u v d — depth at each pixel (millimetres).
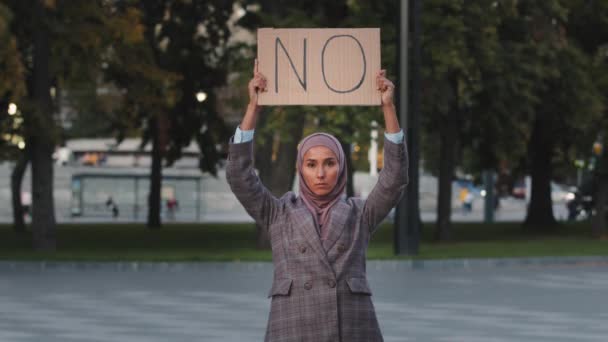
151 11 48000
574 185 110625
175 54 48938
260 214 6867
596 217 52094
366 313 6777
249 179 6836
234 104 49625
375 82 6727
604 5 51031
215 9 47844
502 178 93250
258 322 19266
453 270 32500
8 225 68562
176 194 92500
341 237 6777
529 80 45062
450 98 41781
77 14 37969
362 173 113938
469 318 19922
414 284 27156
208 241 47438
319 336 6680
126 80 41156
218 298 23438
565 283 27672
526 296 24125
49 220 39031
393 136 6797
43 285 26656
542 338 17281
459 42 39500
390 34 38500
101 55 39406
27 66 41188
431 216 88625
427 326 18750
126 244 44562
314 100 6750
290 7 40469
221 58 49375
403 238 35656
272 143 41406
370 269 32969
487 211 72188
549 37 45906
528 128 46844
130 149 109250
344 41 6742
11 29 39031
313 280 6711
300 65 6754
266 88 6766
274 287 6781
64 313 20609
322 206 6898
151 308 21453
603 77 50406
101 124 88062
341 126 38375
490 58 42125
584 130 51094
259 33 6766
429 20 38844
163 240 48188
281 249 6801
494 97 45406
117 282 27578
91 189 89875
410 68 35844
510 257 35156
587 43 53125
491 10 41406
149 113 41906
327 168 6758
